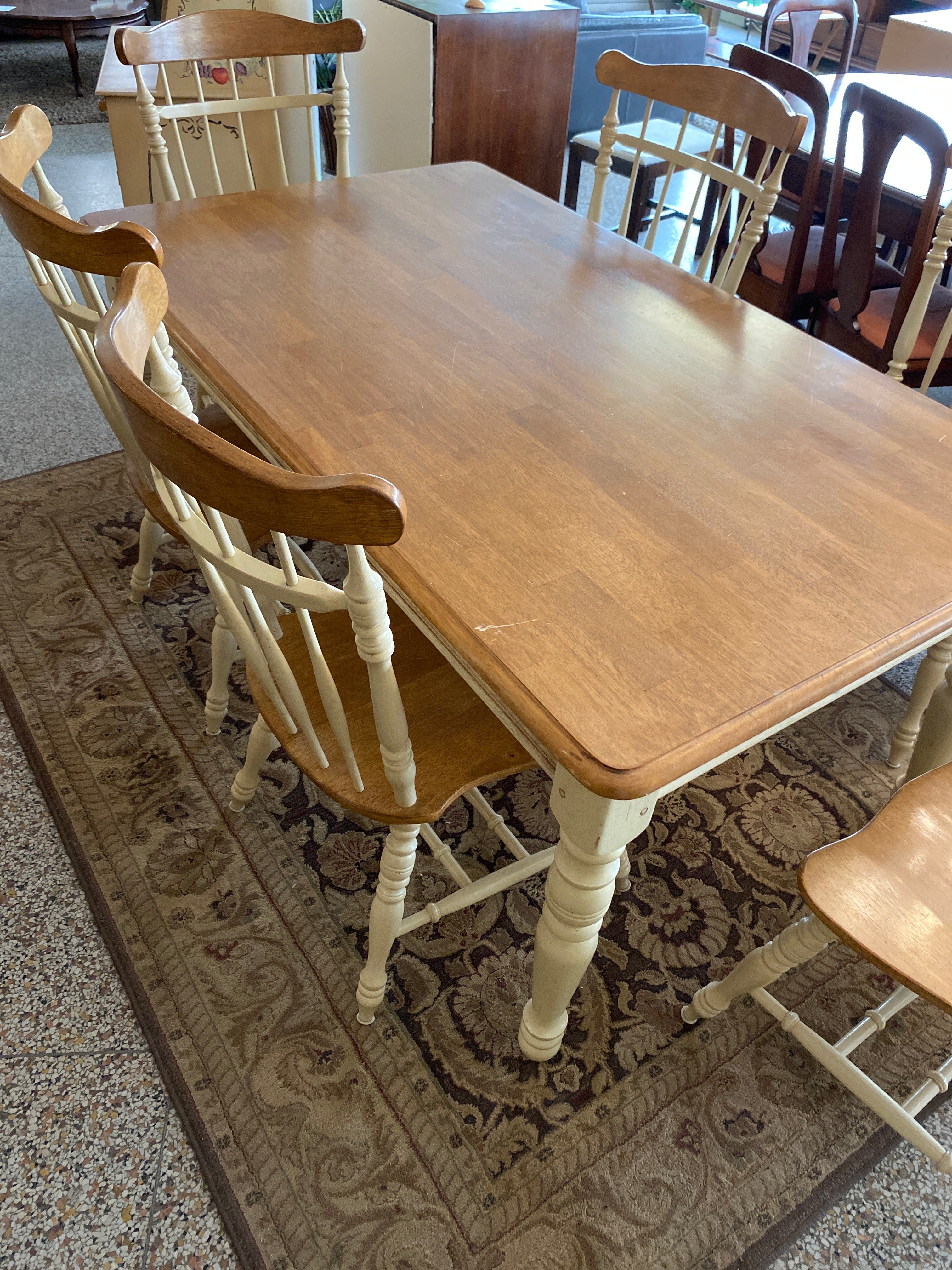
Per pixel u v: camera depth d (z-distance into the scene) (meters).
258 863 1.55
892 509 1.09
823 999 1.43
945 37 3.26
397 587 1.03
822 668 0.87
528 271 1.57
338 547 2.17
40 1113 1.24
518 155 3.24
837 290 2.48
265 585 0.87
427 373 1.28
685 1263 1.14
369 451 1.12
